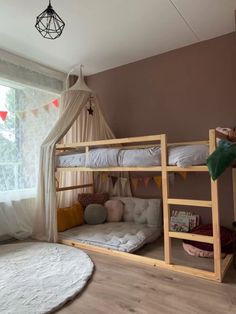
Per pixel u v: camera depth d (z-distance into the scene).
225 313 1.65
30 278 2.15
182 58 3.31
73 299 1.85
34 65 3.60
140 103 3.66
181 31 2.92
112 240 2.85
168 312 1.67
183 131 3.31
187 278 2.13
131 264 2.43
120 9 2.47
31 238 3.31
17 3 2.35
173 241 3.05
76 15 2.55
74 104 3.38
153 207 3.34
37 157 3.59
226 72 3.01
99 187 3.96
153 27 2.82
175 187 3.34
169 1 2.38
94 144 2.93
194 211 3.21
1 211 3.18
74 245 2.96
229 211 2.97
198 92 3.20
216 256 2.08
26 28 2.77
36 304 1.76
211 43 3.11
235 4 2.44
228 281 2.06
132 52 3.42
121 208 3.61
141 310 1.69
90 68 3.91
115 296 1.87
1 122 3.27
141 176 3.63
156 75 3.52
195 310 1.68
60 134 3.25
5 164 3.27
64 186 3.70
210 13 2.58
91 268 2.32
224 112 3.03
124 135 3.81
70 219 3.39
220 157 1.95
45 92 3.77
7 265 2.42
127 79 3.78
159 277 2.16
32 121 3.57
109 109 3.97
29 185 3.50
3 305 1.76
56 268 2.34
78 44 3.15
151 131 3.57
